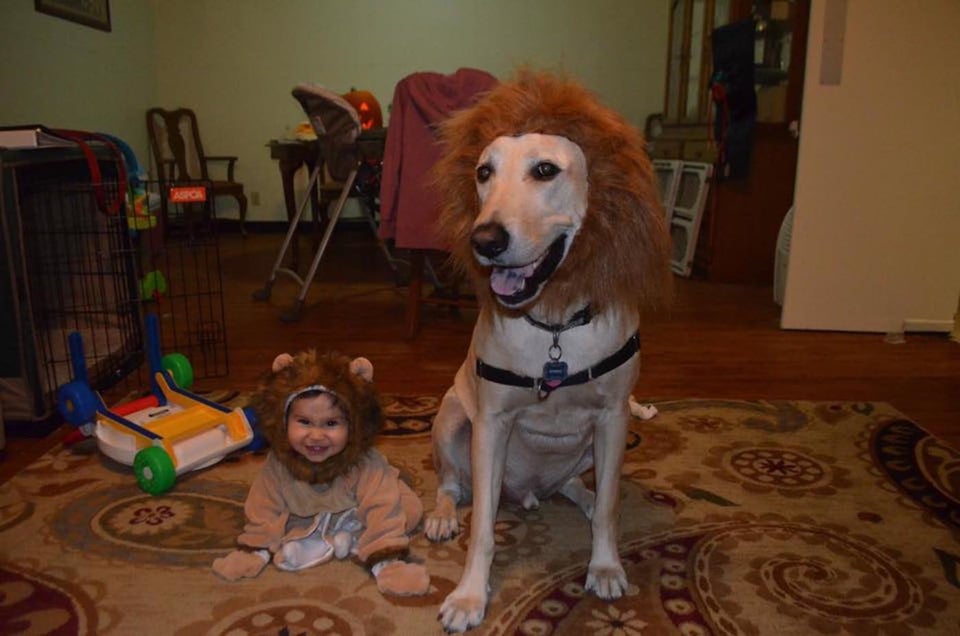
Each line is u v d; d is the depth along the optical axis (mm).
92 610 1401
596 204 1285
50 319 2711
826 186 3445
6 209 2055
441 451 1749
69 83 5023
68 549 1609
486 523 1433
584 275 1321
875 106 3355
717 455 2148
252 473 1985
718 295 4438
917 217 3455
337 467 1555
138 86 6273
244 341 3289
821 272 3533
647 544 1668
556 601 1453
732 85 4566
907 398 2664
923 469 2064
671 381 2830
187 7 6598
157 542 1643
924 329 3539
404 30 6746
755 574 1553
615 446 1484
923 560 1613
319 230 6000
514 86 1338
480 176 1304
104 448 1990
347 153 3506
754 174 4738
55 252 2615
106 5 5617
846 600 1467
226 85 6762
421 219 2949
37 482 1920
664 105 6734
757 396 2664
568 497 1877
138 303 2857
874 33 3291
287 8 6664
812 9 3291
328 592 1469
